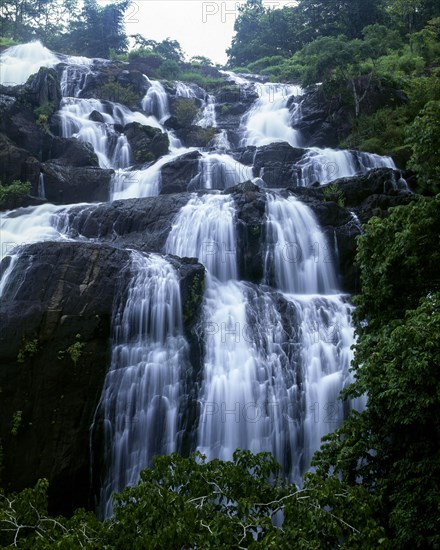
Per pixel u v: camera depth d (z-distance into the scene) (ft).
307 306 68.44
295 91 157.07
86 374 56.95
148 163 106.93
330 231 77.97
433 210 49.75
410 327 38.11
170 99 149.59
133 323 60.23
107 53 209.26
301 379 62.44
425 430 39.11
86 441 55.52
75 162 103.50
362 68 144.87
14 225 82.33
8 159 94.38
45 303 58.13
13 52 156.56
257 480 32.04
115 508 29.17
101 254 62.39
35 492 31.58
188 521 26.48
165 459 31.48
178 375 59.52
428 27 181.37
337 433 41.45
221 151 112.78
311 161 104.88
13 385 55.57
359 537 27.68
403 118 123.75
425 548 35.63
